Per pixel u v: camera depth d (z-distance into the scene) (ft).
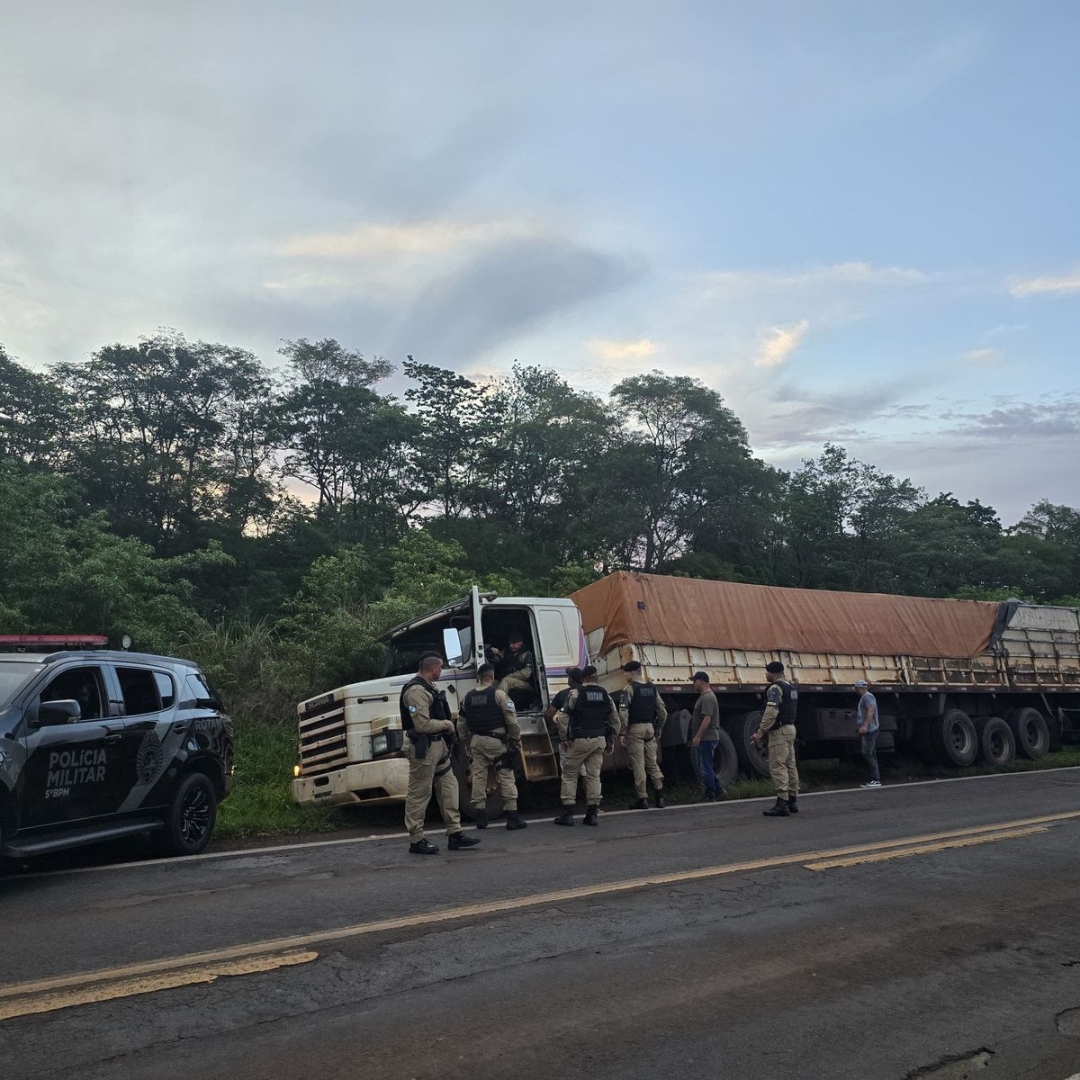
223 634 59.67
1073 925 20.42
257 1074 12.24
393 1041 13.39
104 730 25.79
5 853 22.22
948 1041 14.07
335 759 36.14
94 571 54.60
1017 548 256.73
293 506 210.18
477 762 33.83
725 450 196.34
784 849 28.32
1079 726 68.95
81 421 193.16
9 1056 12.70
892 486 237.25
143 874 25.31
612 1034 13.82
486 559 185.16
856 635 55.01
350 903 21.21
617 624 44.50
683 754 46.44
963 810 37.70
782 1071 12.80
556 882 23.47
